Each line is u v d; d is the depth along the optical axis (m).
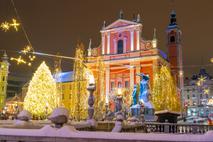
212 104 78.38
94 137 5.07
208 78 106.62
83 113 44.03
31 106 23.84
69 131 5.29
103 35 67.25
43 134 5.36
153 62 60.38
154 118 29.73
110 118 28.59
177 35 75.44
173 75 72.06
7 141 5.49
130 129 16.95
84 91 46.53
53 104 24.66
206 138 4.56
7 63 76.38
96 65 64.88
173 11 78.62
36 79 24.45
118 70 63.53
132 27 64.38
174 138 4.72
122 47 64.62
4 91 74.38
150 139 4.80
